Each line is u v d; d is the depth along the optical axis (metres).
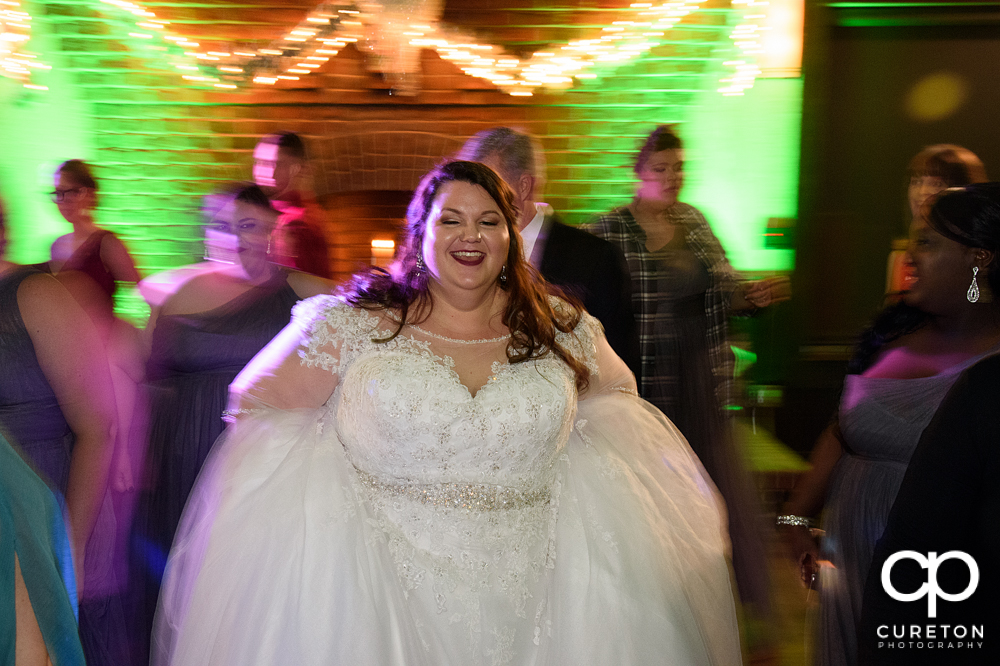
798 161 5.13
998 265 1.98
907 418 2.07
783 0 4.99
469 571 2.01
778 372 5.25
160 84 4.96
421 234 2.15
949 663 1.83
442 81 4.97
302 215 3.54
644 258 3.48
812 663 2.34
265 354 2.18
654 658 2.02
